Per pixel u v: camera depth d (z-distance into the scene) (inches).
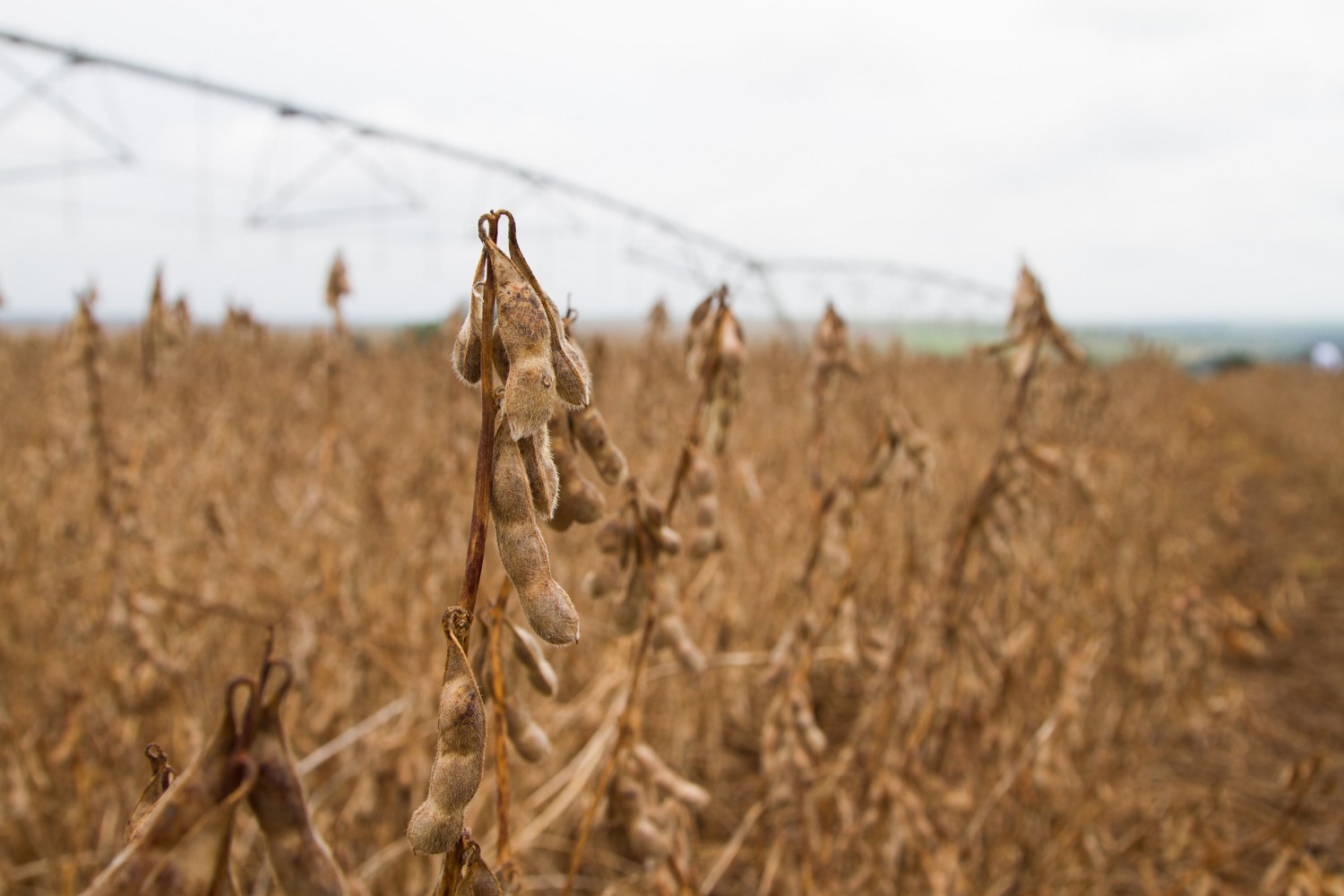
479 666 58.2
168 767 40.8
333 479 195.2
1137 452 328.5
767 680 119.3
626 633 75.0
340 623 154.6
